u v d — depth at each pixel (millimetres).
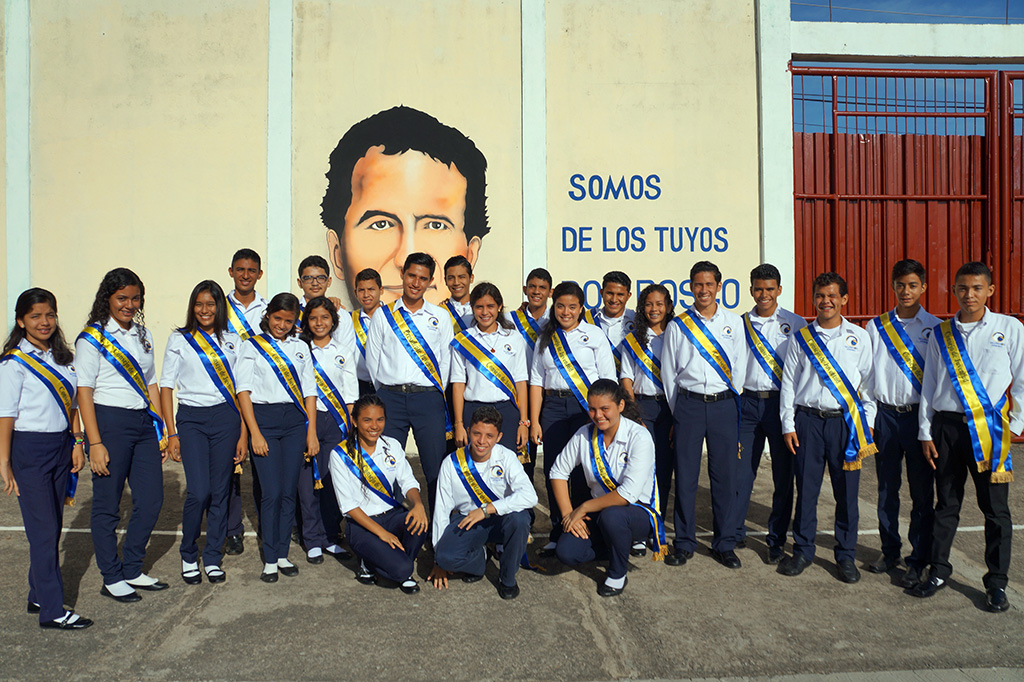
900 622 3318
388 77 6785
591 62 6840
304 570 3986
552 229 6848
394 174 6793
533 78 6789
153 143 6699
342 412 4301
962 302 3529
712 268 4094
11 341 3189
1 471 3055
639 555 4207
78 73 6699
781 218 6852
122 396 3457
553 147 6836
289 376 3830
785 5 6855
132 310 3512
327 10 6750
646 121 6863
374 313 4297
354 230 6777
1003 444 3412
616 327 4656
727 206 6898
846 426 3799
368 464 3770
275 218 6699
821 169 7074
